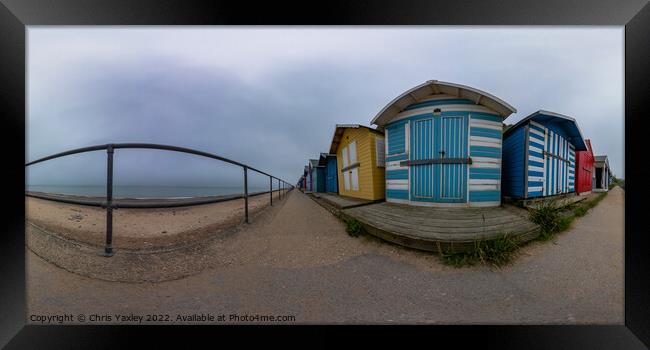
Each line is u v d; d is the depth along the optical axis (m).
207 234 3.51
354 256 2.79
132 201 5.77
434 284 2.14
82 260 2.37
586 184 9.84
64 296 1.89
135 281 2.13
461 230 3.20
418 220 3.85
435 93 5.24
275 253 2.88
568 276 2.24
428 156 5.35
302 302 1.91
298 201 9.20
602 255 2.69
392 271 2.40
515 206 5.20
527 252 2.79
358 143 8.00
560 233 3.49
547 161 5.93
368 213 4.55
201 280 2.22
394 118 6.09
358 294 2.01
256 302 1.91
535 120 5.49
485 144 5.10
